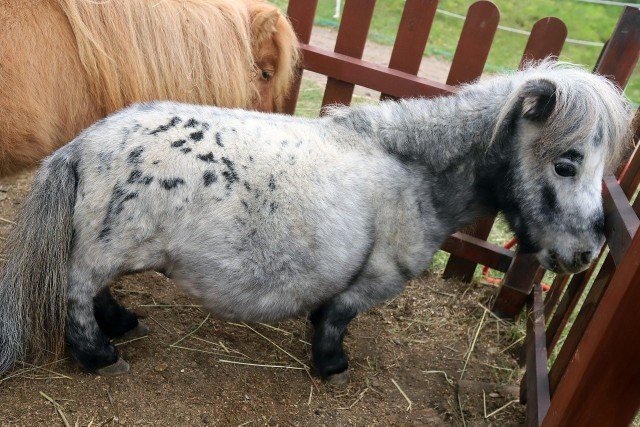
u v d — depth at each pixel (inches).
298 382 114.9
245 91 138.8
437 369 127.6
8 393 98.3
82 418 96.4
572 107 88.7
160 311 125.8
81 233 92.6
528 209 99.7
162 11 124.6
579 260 98.2
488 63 339.3
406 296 150.5
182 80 128.9
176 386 106.7
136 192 90.7
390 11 395.5
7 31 108.4
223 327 125.4
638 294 62.7
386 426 109.0
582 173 92.3
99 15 117.5
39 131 115.8
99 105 122.5
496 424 113.4
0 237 139.6
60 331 96.7
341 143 101.3
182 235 93.7
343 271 101.0
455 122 102.4
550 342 119.2
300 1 154.8
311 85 271.1
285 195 94.7
